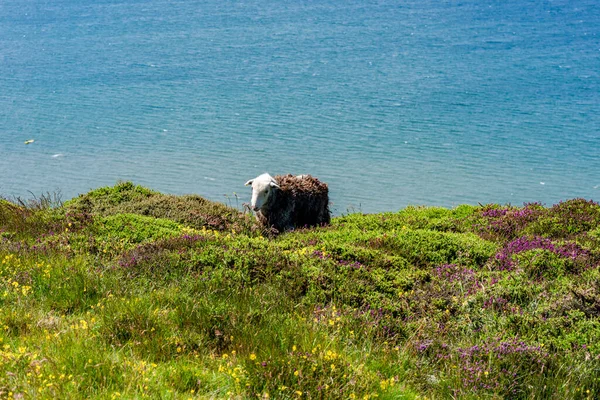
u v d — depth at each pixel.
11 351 6.47
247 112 55.16
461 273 11.20
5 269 9.69
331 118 52.66
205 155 41.62
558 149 43.44
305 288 10.15
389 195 34.12
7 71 79.31
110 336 7.36
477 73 75.25
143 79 73.31
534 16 144.12
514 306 9.59
